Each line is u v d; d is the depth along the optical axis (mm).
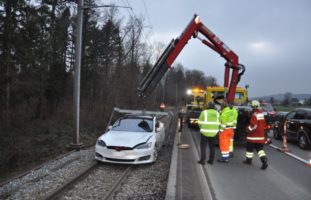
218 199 6758
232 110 10570
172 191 6871
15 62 17766
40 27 19562
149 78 12867
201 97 25469
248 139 10078
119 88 35812
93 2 28078
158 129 11625
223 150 10477
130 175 8984
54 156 12031
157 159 11133
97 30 33438
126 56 39094
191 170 9031
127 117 12016
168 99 100875
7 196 7035
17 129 15898
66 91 26625
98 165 10070
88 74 31969
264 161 9570
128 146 9617
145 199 6957
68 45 30734
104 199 6793
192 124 21406
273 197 6957
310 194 7207
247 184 7934
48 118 20828
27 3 18078
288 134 15352
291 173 9156
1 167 9688
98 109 25594
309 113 13867
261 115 9867
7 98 18078
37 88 19641
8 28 16750
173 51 13000
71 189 7609
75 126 13273
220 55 14141
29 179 8391
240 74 14273
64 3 24078
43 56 19812
